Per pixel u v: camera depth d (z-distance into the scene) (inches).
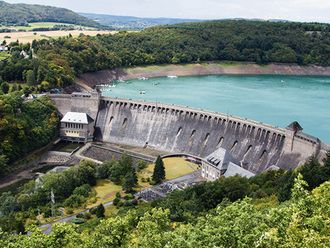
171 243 3041.3
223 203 6269.7
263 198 6387.8
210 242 2945.4
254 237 2795.3
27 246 3523.6
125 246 3565.5
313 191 3636.8
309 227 2743.6
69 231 3715.6
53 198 7657.5
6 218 6909.5
